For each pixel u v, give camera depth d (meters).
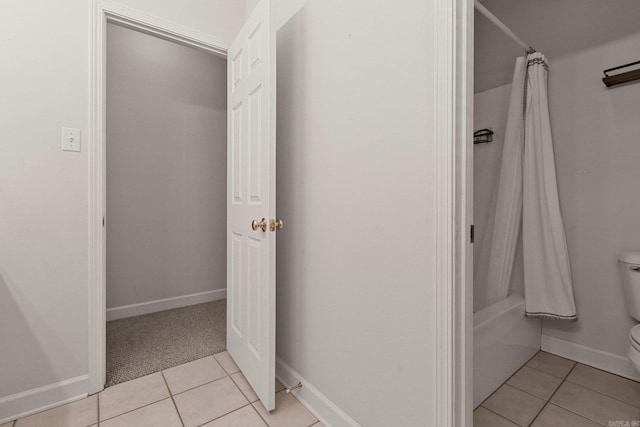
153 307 2.71
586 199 1.83
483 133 2.20
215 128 3.05
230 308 1.92
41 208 1.44
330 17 1.31
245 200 1.66
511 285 2.07
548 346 1.98
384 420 1.09
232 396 1.54
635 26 1.65
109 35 2.46
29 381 1.42
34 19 1.42
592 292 1.82
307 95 1.46
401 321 1.03
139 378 1.69
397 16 1.02
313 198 1.44
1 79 1.35
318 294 1.41
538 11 2.00
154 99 2.69
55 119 1.47
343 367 1.27
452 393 0.89
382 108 1.08
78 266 1.53
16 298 1.39
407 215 1.00
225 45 2.03
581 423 1.35
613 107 1.73
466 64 0.89
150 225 2.69
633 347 1.21
